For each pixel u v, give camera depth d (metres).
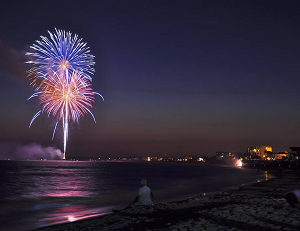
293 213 10.90
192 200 18.28
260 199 17.00
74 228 11.30
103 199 26.84
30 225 14.95
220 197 20.16
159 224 10.13
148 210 13.39
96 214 18.38
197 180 60.41
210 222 9.81
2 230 13.78
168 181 57.34
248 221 9.70
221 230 8.62
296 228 8.57
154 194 31.39
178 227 9.24
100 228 10.55
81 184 48.06
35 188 39.06
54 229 11.60
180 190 36.50
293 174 89.50
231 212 11.41
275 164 185.38
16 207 21.53
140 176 80.56
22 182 51.34
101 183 50.94
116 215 13.11
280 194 24.70
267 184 42.12
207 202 16.80
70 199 26.73
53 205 22.75
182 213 12.07
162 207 14.24
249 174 93.19
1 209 20.48
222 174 95.25
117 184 48.75
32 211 19.66
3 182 50.91
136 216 12.20
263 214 10.80
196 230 8.80
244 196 20.41
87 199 26.83
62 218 16.95
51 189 37.81
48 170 117.44
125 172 113.62
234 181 56.16
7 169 121.81
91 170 129.75
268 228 8.68
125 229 9.75
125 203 24.08
